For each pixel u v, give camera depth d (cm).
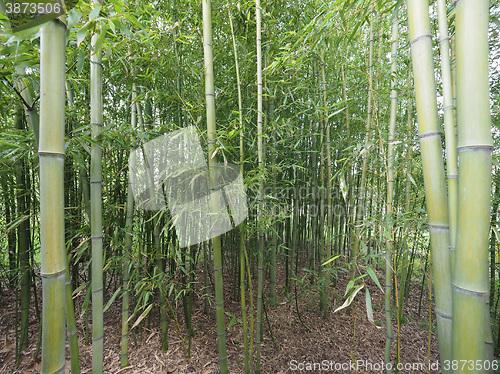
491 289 199
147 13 133
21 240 177
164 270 203
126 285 169
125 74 161
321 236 251
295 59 149
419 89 65
